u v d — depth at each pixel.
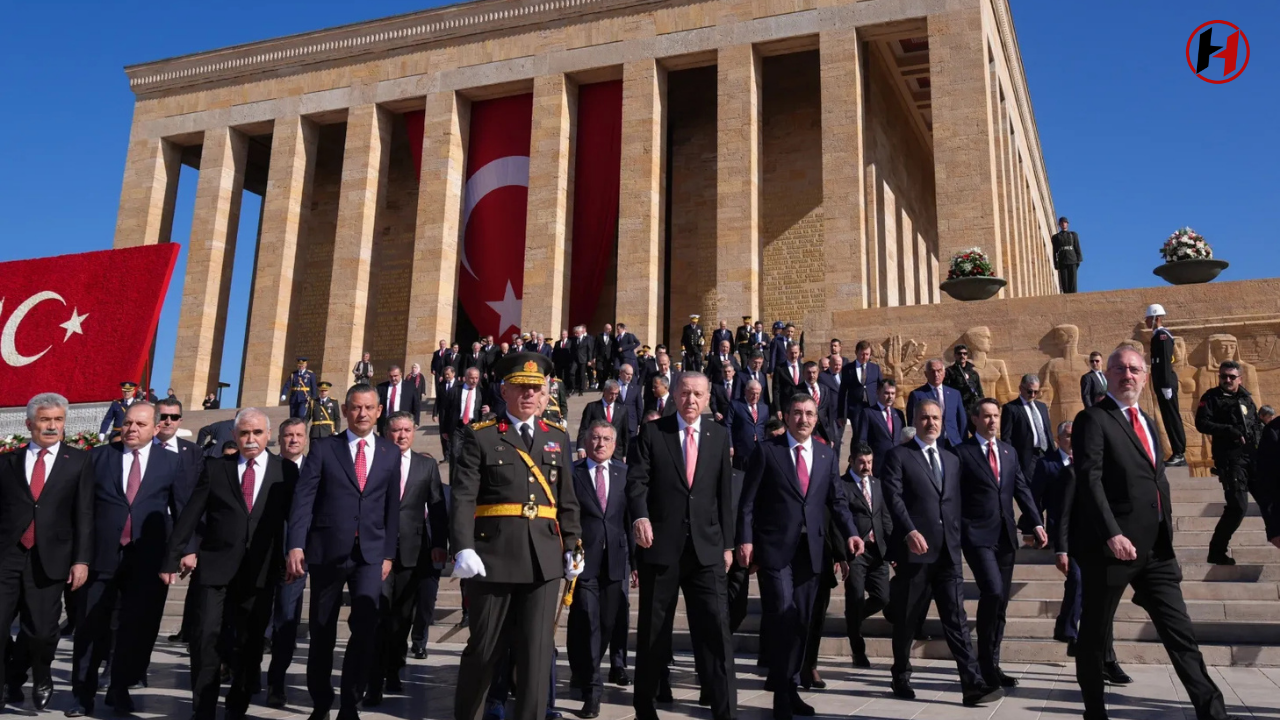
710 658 6.17
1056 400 15.84
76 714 6.88
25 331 24.78
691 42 27.48
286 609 7.34
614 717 6.71
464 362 23.62
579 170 28.97
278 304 29.91
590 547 7.79
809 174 29.47
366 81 30.98
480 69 29.69
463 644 10.70
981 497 7.49
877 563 9.26
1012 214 29.34
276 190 31.06
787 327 18.08
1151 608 5.68
